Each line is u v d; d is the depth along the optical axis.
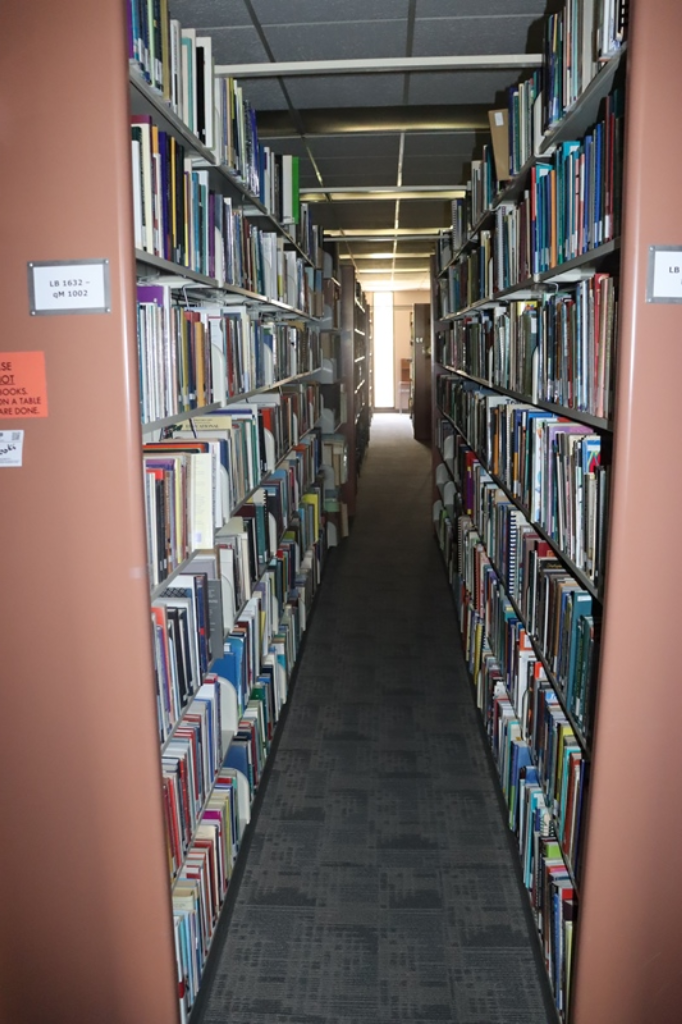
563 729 2.13
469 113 4.13
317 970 2.24
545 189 2.31
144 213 1.78
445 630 4.89
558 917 2.01
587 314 1.87
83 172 1.48
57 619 1.65
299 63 2.87
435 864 2.70
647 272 1.41
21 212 1.50
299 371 4.82
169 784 1.93
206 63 2.25
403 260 11.16
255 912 2.48
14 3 1.44
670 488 1.49
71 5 1.44
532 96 2.45
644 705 1.59
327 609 5.31
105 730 1.68
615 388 1.61
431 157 5.02
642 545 1.51
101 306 1.51
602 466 1.80
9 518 1.62
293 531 4.43
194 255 2.24
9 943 1.79
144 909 1.76
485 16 3.03
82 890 1.76
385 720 3.75
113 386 1.54
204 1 2.86
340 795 3.13
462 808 3.03
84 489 1.59
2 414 1.58
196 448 2.24
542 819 2.29
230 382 2.67
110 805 1.72
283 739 3.58
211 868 2.26
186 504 2.09
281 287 4.08
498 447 3.36
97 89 1.45
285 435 4.15
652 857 1.67
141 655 1.65
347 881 2.62
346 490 7.98
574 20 1.88
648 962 1.73
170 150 1.97
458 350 5.51
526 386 2.72
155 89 1.82
